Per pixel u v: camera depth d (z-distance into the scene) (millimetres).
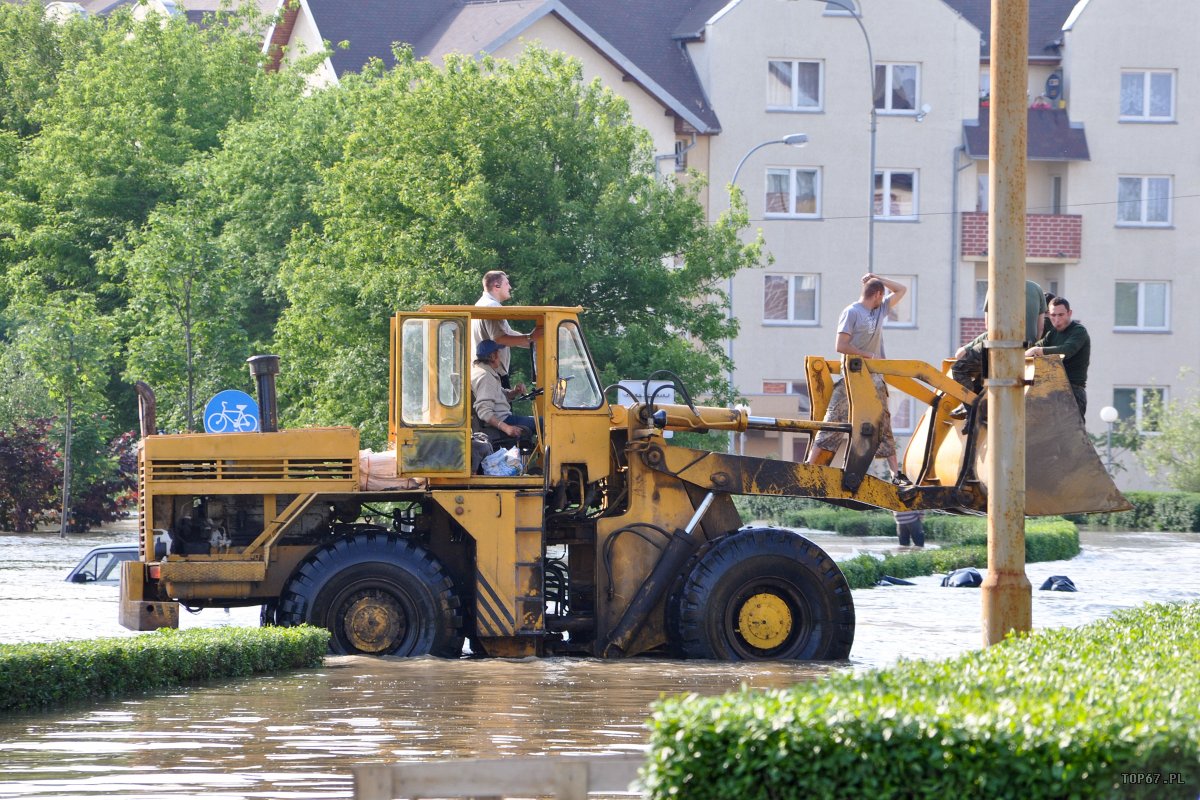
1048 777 16047
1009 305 30469
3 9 184250
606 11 160875
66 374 106562
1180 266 162750
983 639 30516
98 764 25125
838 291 156500
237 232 120188
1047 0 174375
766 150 155750
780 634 41500
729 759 16422
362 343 91750
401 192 91000
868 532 113562
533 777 17719
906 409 154000
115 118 136250
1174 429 143750
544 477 42125
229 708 31438
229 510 42531
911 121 157500
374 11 164000
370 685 35062
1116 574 75000
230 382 101312
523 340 43375
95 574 64688
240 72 146625
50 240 133375
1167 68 162375
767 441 143625
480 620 41188
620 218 92938
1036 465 41438
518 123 92938
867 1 156875
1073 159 160125
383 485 42094
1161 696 18469
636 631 42000
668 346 91312
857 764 16297
